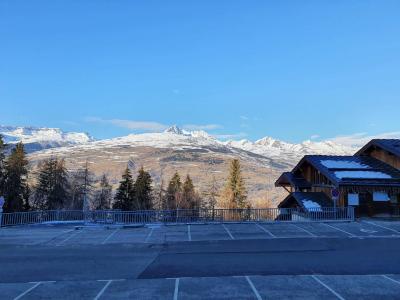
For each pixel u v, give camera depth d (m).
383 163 45.28
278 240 27.81
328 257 21.59
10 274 18.45
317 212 38.81
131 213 40.94
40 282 16.81
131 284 16.23
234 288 15.34
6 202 67.12
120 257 22.50
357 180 40.06
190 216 43.09
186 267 19.47
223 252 23.58
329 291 14.79
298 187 50.34
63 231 34.19
